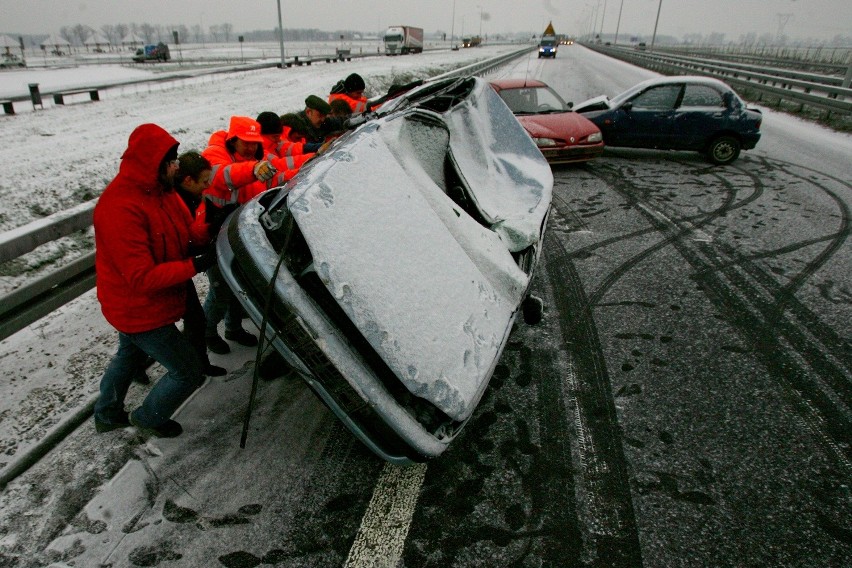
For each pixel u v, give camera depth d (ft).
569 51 186.70
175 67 115.03
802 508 7.22
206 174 7.72
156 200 7.02
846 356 10.73
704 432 8.65
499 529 6.87
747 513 7.14
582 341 11.36
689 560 6.48
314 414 8.92
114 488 7.30
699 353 10.86
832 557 6.52
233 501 7.16
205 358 9.19
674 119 26.96
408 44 156.56
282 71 91.61
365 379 6.17
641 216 19.34
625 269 14.93
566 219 19.21
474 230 8.70
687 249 16.21
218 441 8.24
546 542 6.70
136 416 7.86
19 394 9.20
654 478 7.72
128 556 6.37
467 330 6.86
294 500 7.22
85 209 10.86
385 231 6.67
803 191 22.09
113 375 7.86
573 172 25.99
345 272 5.90
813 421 8.91
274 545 6.56
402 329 6.04
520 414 9.09
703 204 20.61
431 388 6.02
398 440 6.26
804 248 16.11
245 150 10.22
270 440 8.29
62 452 7.92
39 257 16.26
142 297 6.98
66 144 32.27
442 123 9.70
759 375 10.12
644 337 11.48
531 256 10.35
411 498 7.32
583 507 7.22
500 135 13.48
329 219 6.16
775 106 49.75
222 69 86.79
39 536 6.57
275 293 6.16
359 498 7.30
